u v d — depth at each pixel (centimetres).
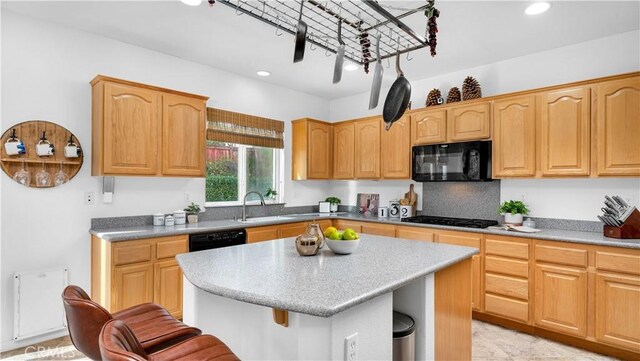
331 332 120
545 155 301
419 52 332
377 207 470
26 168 270
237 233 343
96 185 305
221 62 371
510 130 322
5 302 260
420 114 388
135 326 156
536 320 281
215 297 164
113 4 253
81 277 295
